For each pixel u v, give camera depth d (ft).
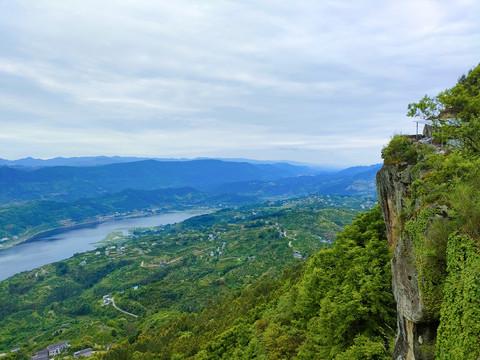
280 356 88.74
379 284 61.52
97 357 217.56
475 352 25.55
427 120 62.23
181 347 178.81
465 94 57.82
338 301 64.75
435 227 35.99
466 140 50.98
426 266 35.60
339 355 57.98
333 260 86.43
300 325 94.32
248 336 119.24
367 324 61.87
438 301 33.76
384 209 65.67
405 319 39.63
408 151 60.18
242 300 224.94
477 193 34.96
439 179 43.86
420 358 34.99
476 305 26.78
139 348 215.31
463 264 30.30
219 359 122.83
